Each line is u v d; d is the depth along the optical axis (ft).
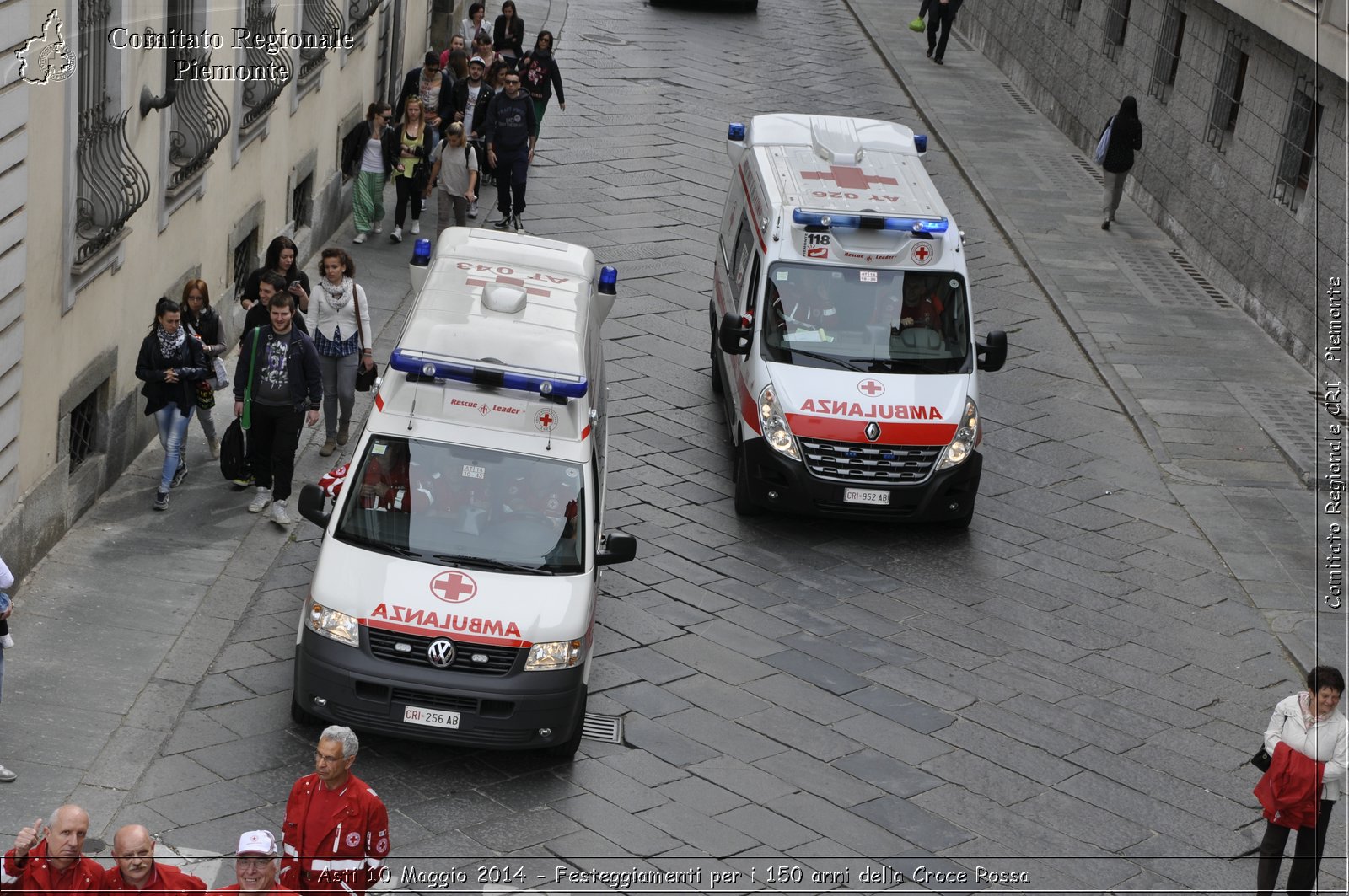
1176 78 92.32
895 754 43.29
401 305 71.31
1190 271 86.79
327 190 78.28
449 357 42.96
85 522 49.24
